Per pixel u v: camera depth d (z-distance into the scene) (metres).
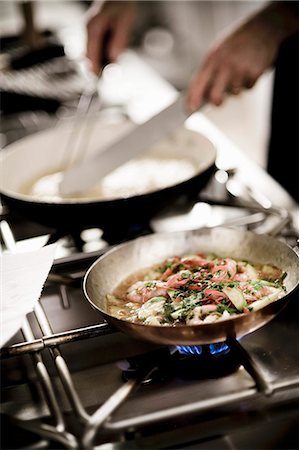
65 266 1.35
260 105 2.91
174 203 1.46
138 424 1.00
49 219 1.43
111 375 1.12
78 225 1.43
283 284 1.18
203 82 1.60
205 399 1.03
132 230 1.48
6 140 1.92
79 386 1.11
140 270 1.27
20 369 1.15
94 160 1.55
